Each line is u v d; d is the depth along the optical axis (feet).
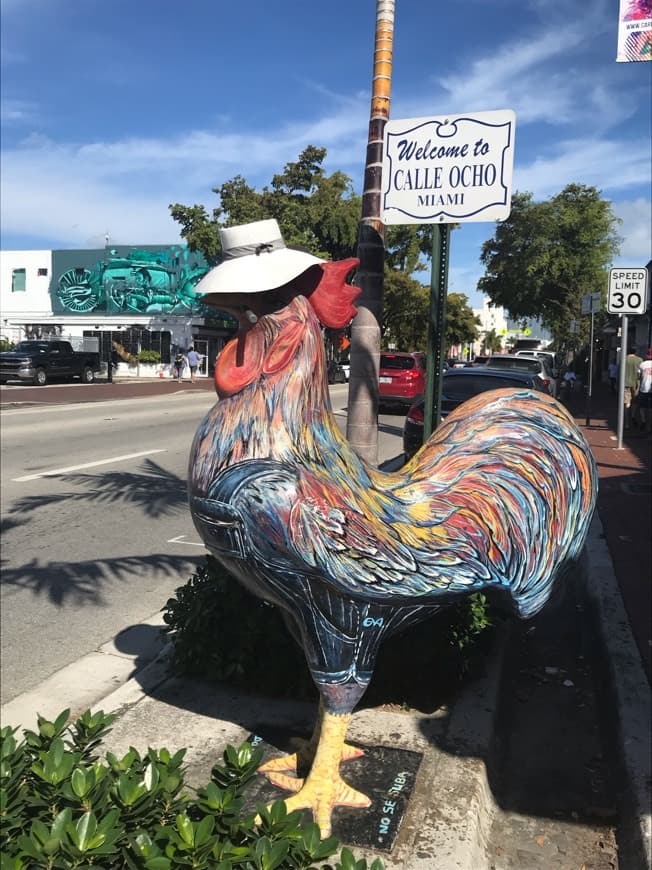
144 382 107.34
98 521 24.38
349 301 7.40
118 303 142.10
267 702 11.35
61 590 18.02
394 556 7.07
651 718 10.78
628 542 21.16
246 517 6.85
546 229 109.29
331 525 6.88
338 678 7.60
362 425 14.46
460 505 7.53
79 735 8.00
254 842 6.44
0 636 15.38
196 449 7.23
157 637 14.97
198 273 135.23
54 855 5.81
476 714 10.84
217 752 9.95
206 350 138.00
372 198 14.01
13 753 7.22
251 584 7.46
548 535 7.90
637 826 8.69
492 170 12.73
